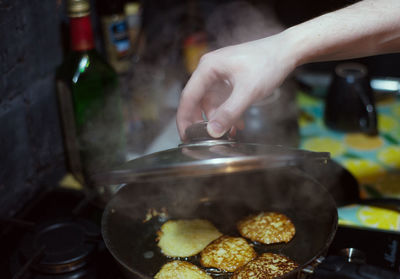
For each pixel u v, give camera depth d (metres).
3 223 0.71
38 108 0.77
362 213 0.75
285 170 0.72
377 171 0.84
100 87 0.78
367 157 0.88
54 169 0.83
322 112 1.02
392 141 0.92
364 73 0.92
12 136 0.72
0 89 0.68
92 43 0.74
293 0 1.16
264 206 0.76
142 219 0.73
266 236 0.70
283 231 0.71
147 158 0.57
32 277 0.62
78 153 0.81
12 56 0.70
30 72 0.74
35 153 0.78
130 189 0.70
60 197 0.78
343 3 1.11
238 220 0.74
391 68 1.20
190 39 1.02
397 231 0.67
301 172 0.71
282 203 0.75
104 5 0.83
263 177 0.75
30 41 0.73
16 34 0.70
